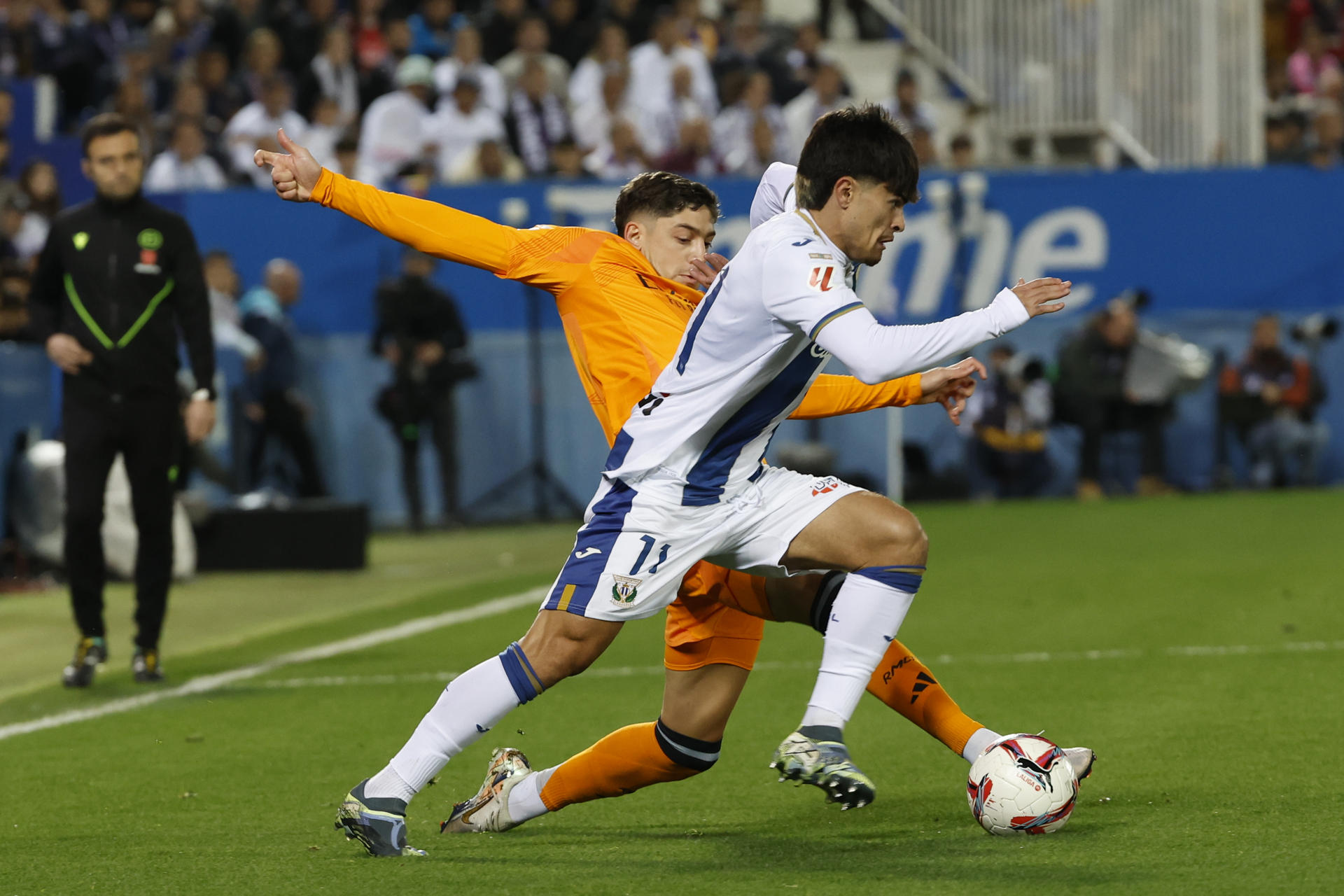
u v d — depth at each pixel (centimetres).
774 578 1271
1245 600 2752
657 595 1208
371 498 4416
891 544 1207
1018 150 5806
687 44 5488
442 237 1262
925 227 4653
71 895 1165
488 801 1356
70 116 5047
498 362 4506
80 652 2220
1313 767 1499
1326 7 6506
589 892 1123
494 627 2667
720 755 1664
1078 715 1819
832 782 1159
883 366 1104
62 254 2216
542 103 5066
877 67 5928
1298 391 4831
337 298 4378
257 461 4162
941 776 1533
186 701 2088
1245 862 1155
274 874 1202
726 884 1138
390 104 4844
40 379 3494
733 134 5169
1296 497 4597
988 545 3628
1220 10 5594
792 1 6353
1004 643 2362
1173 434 4875
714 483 1212
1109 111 5609
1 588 3231
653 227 1347
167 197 4309
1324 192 4828
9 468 3384
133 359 2211
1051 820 1252
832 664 1207
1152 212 4756
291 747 1769
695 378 1202
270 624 2806
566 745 1734
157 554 2272
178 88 4881
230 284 4144
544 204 4488
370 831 1238
